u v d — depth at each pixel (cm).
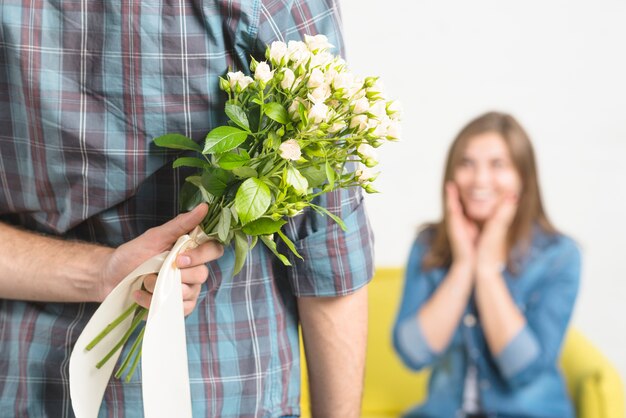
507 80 299
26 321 104
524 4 296
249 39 92
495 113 284
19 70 92
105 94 92
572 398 263
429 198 300
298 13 97
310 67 83
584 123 302
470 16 296
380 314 277
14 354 105
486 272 277
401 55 298
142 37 90
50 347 103
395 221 302
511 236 278
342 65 85
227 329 104
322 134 82
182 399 89
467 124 287
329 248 106
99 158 94
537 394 266
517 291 275
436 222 288
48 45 92
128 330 96
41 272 98
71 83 92
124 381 102
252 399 106
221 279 102
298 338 114
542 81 299
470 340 273
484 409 268
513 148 280
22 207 101
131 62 91
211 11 90
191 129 94
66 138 94
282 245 106
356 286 109
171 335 88
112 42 91
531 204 279
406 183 301
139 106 92
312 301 110
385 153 300
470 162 282
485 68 299
